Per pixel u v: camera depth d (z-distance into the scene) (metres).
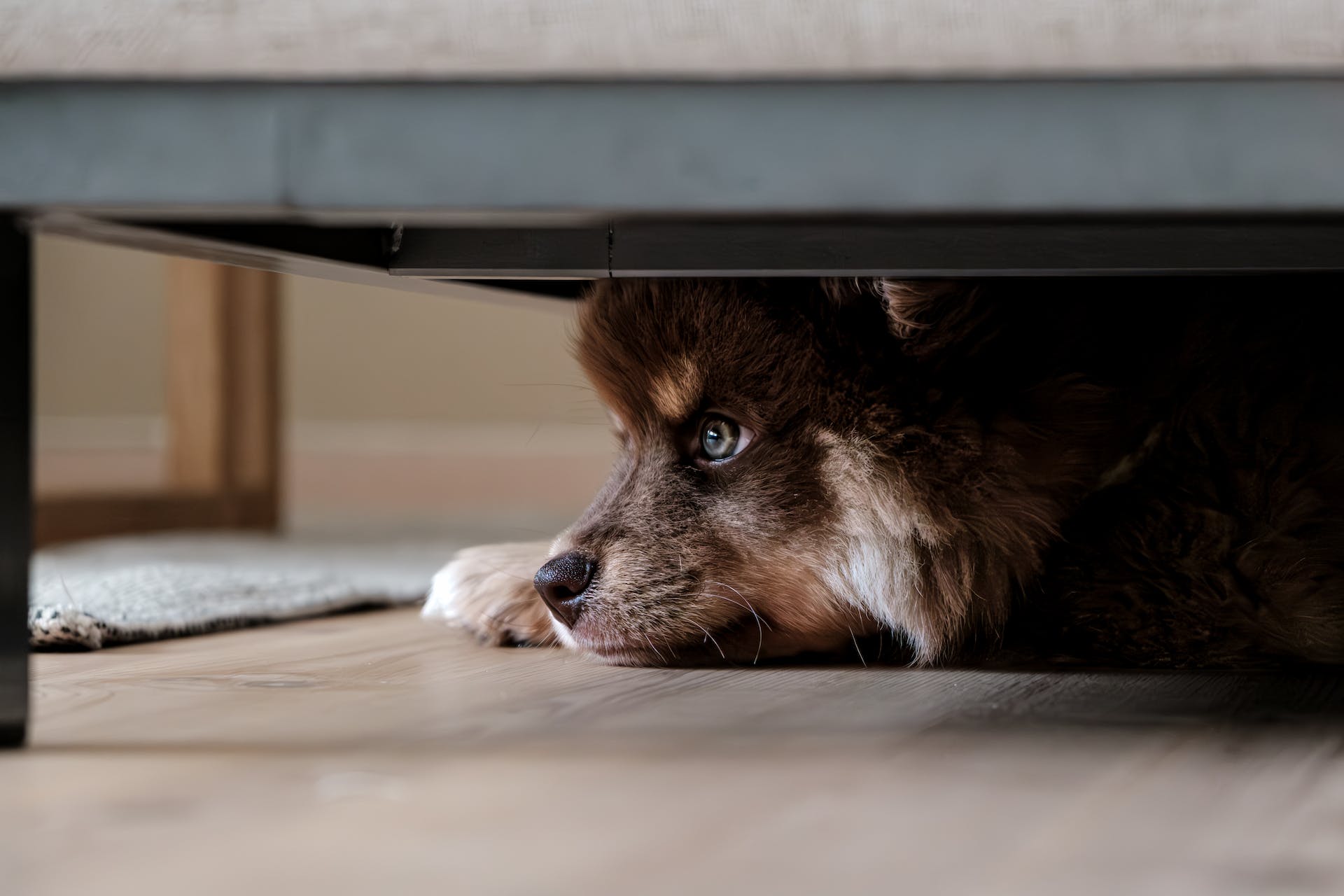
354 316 7.06
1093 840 0.80
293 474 6.93
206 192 1.02
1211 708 1.28
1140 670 1.63
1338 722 1.19
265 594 2.34
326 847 0.79
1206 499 1.63
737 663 1.78
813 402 1.73
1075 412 1.69
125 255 6.86
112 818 0.86
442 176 1.01
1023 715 1.25
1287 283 1.65
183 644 1.89
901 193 0.99
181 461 4.50
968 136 0.98
